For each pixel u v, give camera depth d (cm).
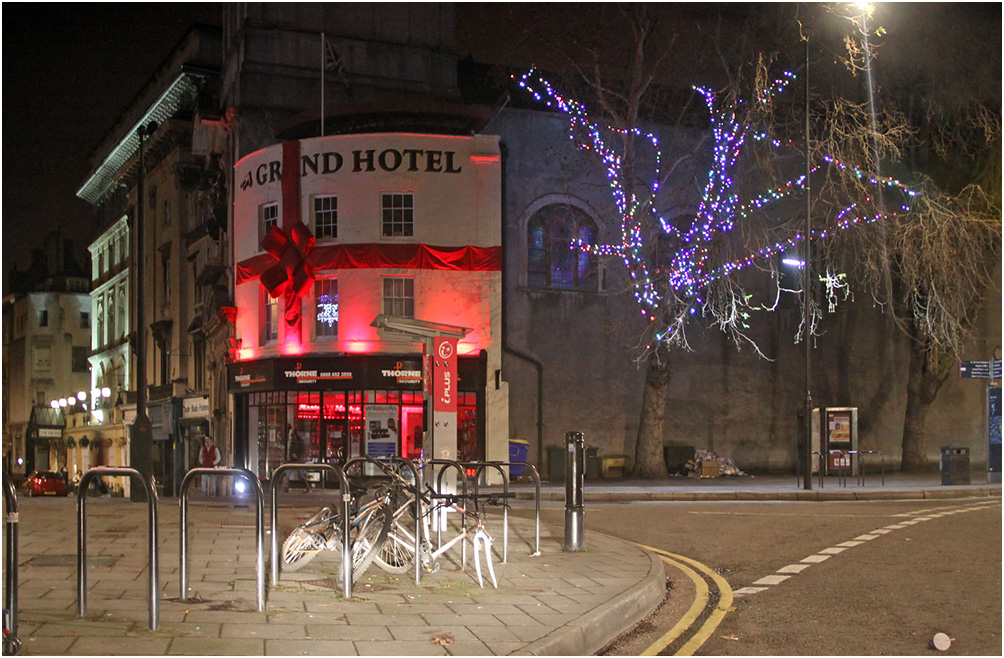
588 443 3052
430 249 2861
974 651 711
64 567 983
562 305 3055
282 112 3278
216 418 3397
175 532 1310
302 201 2927
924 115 3234
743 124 2858
